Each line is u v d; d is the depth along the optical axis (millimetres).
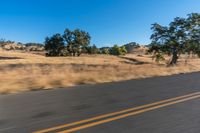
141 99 9656
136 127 6227
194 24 54156
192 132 5957
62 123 6375
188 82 15258
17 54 90500
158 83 14523
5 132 5684
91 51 105375
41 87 12633
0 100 9039
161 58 58281
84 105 8391
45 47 102188
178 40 55125
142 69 21297
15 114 7156
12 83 12500
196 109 8195
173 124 6531
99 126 6219
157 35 56688
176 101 9406
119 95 10375
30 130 5816
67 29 100938
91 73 17203
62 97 9672
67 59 68312
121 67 23250
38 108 7871
